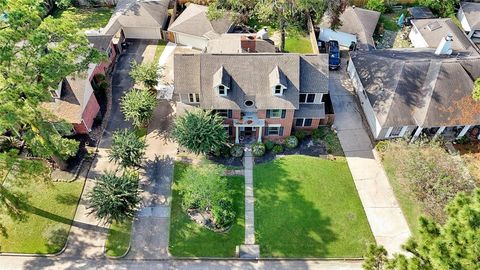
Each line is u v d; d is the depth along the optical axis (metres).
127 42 54.00
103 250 33.19
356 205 35.88
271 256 32.81
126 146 36.78
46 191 36.81
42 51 29.52
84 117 40.69
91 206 32.59
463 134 41.28
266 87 38.16
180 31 52.09
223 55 38.41
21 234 33.97
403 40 55.03
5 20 27.14
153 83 45.81
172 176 38.19
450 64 40.09
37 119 30.12
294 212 35.31
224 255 32.91
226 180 36.44
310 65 39.16
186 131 36.72
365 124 43.28
